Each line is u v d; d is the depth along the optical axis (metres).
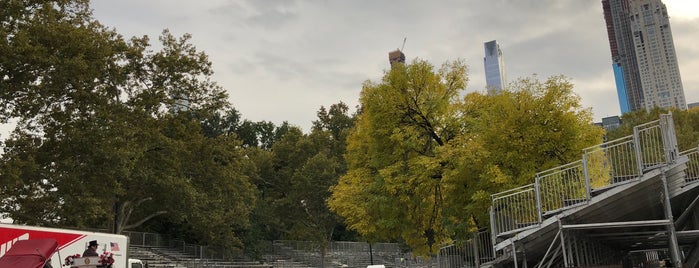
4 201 25.56
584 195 16.84
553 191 17.41
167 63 35.44
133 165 29.75
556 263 19.67
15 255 12.79
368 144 25.75
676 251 14.64
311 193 60.97
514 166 20.28
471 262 22.23
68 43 24.50
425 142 24.11
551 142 19.98
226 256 50.47
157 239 48.88
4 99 23.39
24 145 25.69
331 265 65.12
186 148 38.03
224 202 42.00
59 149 26.36
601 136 20.97
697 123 60.03
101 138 26.22
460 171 20.23
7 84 22.69
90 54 25.97
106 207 31.22
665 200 15.11
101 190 27.45
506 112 21.16
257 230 61.47
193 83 37.34
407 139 23.25
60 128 26.05
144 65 35.41
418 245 26.86
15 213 26.00
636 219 19.09
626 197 16.09
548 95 20.45
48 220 27.09
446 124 24.05
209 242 48.41
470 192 20.89
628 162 15.59
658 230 20.19
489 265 19.47
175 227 56.84
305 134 73.19
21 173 23.22
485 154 20.14
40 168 25.89
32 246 13.05
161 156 35.84
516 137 20.41
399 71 23.78
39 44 22.91
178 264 45.53
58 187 25.75
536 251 18.89
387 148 23.97
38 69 23.55
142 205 43.06
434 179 21.73
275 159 71.25
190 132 38.16
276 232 73.31
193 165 38.97
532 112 20.61
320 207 61.38
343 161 68.06
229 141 41.41
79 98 25.64
